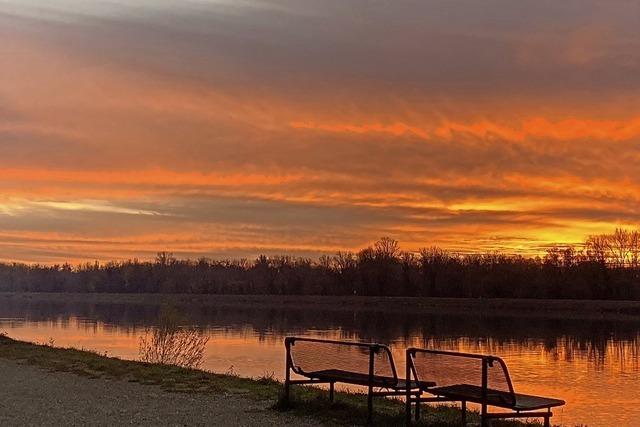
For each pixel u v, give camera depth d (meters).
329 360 10.98
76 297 156.75
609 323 69.38
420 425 9.33
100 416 10.12
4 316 78.06
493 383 8.73
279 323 66.38
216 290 143.25
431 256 117.88
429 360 9.64
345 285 127.69
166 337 20.94
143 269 160.88
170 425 9.45
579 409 19.88
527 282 104.56
